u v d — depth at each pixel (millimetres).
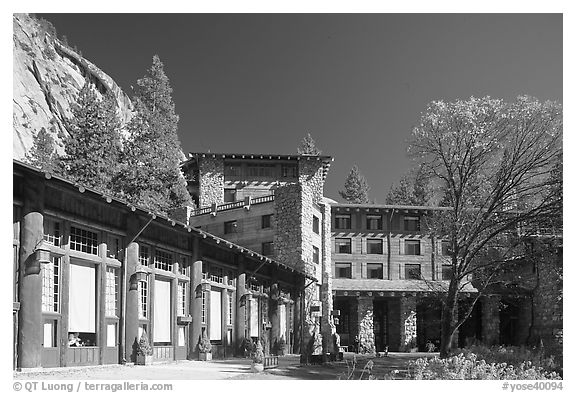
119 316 19891
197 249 25438
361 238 59750
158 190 51625
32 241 15734
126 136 62281
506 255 29812
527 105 28281
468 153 29188
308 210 47219
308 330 43625
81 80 74875
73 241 18047
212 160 58812
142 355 20031
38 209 15977
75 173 44938
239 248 27797
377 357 39812
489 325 54906
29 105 58531
